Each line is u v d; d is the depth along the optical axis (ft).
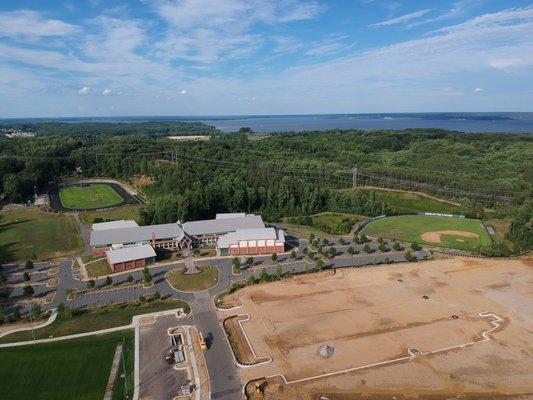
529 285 343.05
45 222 534.37
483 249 418.10
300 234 491.72
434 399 212.02
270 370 234.79
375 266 384.06
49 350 254.06
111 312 302.66
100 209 608.60
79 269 384.27
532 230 455.63
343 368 236.43
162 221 513.86
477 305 309.01
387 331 274.16
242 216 490.08
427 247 442.50
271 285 344.08
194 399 212.02
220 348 255.29
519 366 237.66
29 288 327.88
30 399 212.43
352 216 590.55
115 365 239.50
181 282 352.49
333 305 309.42
